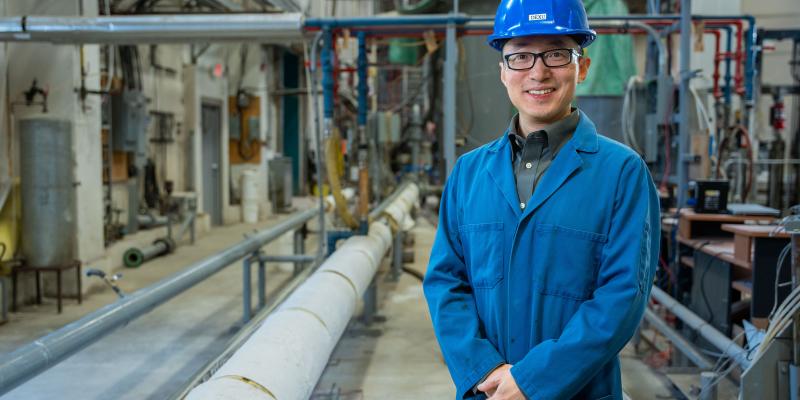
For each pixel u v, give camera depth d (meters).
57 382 3.55
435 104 9.48
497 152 1.49
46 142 5.06
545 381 1.26
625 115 5.07
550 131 1.41
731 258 3.22
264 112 11.53
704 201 3.89
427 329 4.64
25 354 1.88
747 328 2.70
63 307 5.16
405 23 4.27
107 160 6.91
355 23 4.27
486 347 1.40
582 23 1.37
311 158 15.53
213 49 10.27
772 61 9.16
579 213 1.34
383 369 3.81
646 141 4.92
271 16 4.20
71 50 5.40
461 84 6.82
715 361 3.50
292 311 2.33
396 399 3.36
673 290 4.17
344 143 10.85
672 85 4.63
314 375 2.06
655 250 1.34
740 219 3.69
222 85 10.41
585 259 1.33
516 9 1.38
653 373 3.58
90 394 3.38
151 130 8.50
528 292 1.38
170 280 3.00
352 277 3.21
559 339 1.28
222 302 5.41
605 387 1.41
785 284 2.39
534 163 1.44
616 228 1.31
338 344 4.29
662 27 4.99
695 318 3.11
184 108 9.47
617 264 1.28
